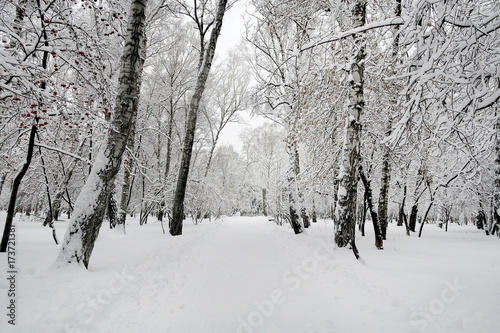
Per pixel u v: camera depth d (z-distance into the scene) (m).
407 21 4.84
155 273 5.45
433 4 4.45
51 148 5.35
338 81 9.41
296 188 13.28
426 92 5.34
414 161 13.78
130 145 11.59
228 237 13.10
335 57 8.66
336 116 10.30
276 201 20.28
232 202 38.81
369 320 3.60
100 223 5.13
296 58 10.49
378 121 10.55
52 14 5.10
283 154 29.55
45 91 4.53
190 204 20.81
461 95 5.63
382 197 12.14
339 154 11.23
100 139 10.04
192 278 5.66
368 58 8.41
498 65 4.47
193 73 22.06
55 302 3.34
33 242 7.70
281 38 12.89
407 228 14.73
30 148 5.21
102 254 6.50
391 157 11.80
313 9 9.63
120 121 5.30
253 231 16.70
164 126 22.44
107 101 5.71
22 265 4.52
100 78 5.48
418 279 4.91
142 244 8.25
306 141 10.69
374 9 8.64
